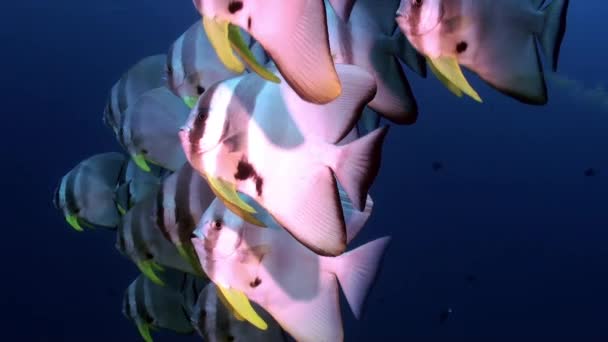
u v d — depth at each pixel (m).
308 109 1.30
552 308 11.96
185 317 3.19
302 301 1.63
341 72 1.30
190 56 2.59
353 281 1.67
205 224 1.67
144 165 3.09
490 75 1.73
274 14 1.02
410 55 1.91
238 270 1.65
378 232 14.75
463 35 1.69
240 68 1.15
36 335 10.73
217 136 1.35
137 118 3.01
